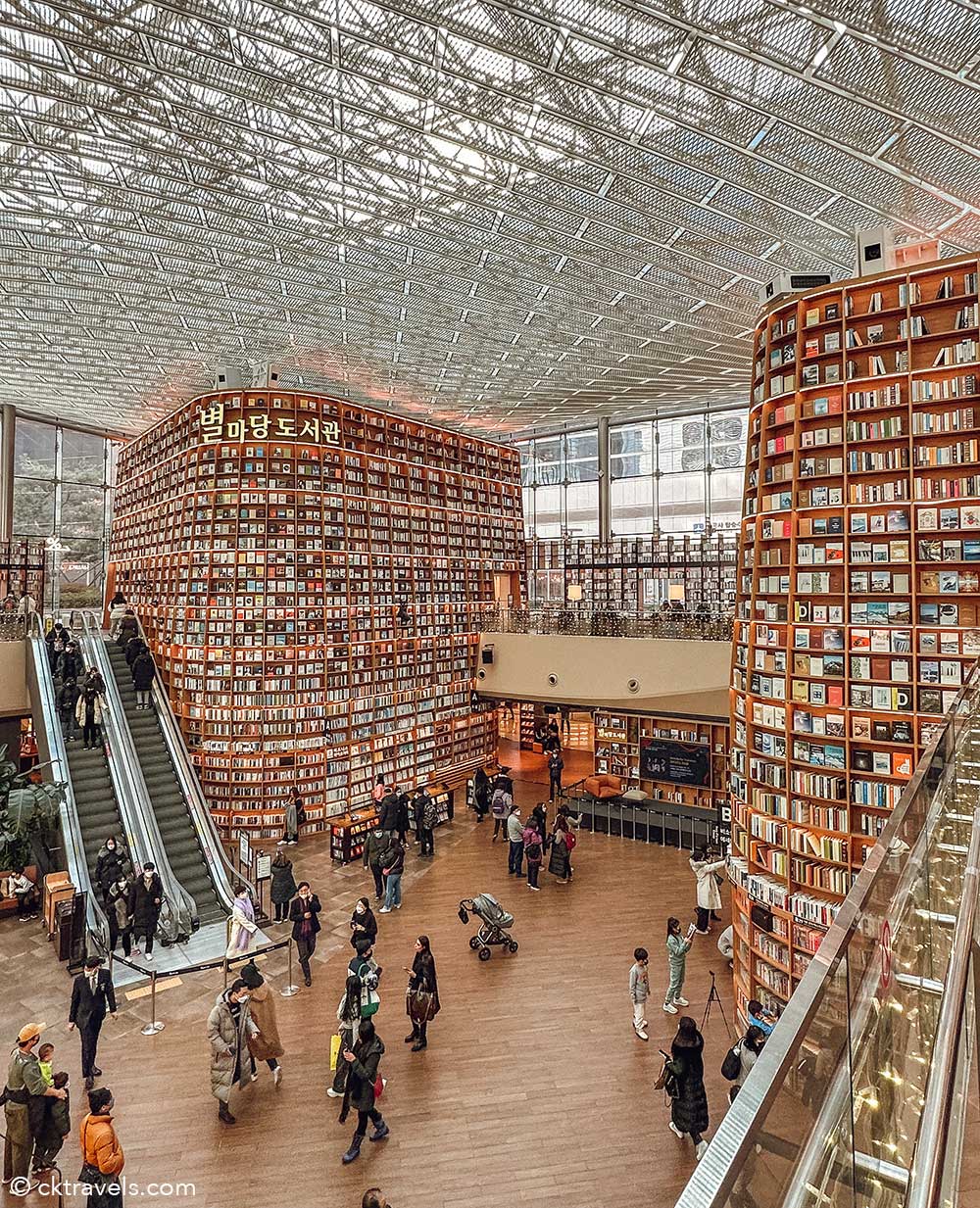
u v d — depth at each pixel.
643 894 11.52
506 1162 5.71
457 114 8.75
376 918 10.52
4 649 14.86
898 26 6.76
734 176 9.62
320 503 15.81
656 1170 5.63
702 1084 5.83
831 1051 1.59
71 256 12.51
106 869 9.73
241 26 7.39
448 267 12.86
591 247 11.94
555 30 7.20
